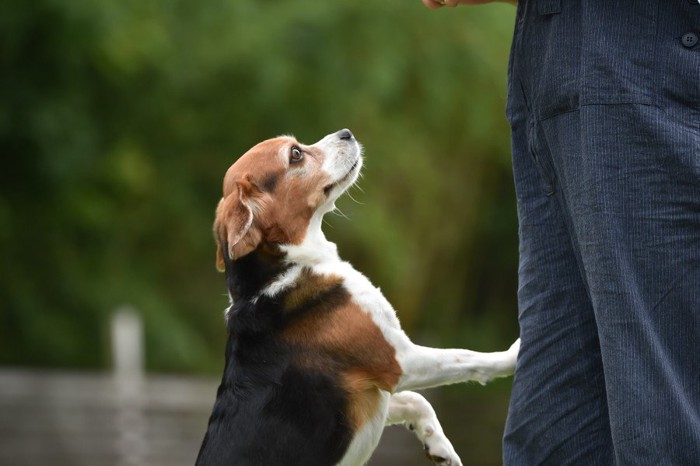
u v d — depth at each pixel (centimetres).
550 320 481
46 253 2105
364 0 2006
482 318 3155
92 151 1973
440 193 2495
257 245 570
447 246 2645
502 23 2120
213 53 1997
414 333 2825
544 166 477
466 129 2322
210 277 2288
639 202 431
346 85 2036
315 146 618
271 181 596
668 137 427
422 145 2284
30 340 2036
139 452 1174
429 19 2077
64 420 1287
